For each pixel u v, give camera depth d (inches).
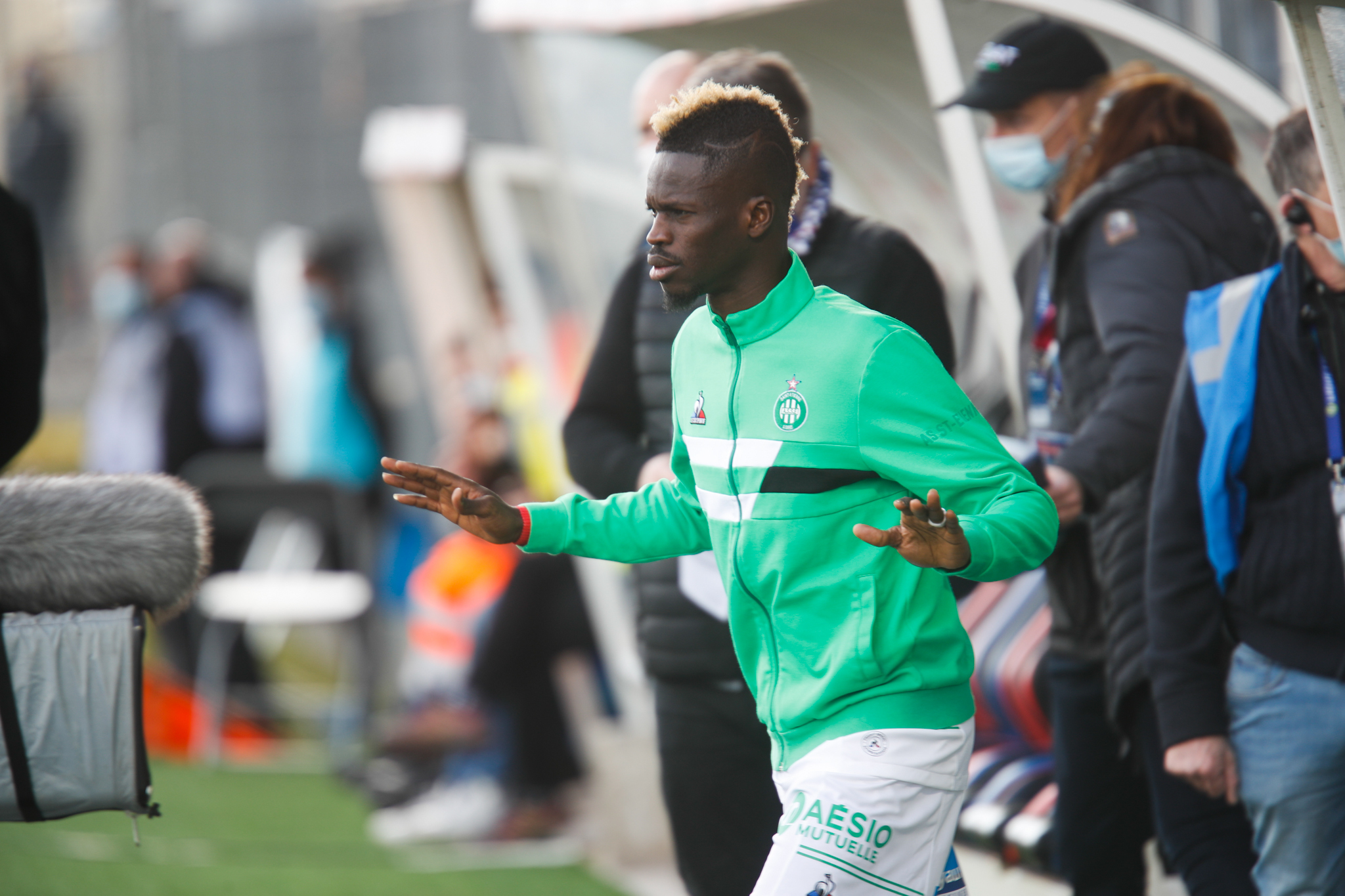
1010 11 467.8
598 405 440.8
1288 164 359.3
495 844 709.9
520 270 824.9
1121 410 398.3
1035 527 265.0
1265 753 370.6
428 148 1003.9
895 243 391.5
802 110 393.4
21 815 328.5
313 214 1408.7
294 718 926.4
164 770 849.5
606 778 673.0
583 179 655.8
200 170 1472.7
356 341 1020.5
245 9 1439.5
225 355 1034.7
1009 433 585.6
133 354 1047.6
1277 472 363.3
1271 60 483.8
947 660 291.3
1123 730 414.0
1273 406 362.0
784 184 287.7
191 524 345.4
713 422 298.4
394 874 650.8
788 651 294.5
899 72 532.4
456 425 879.7
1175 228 406.3
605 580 709.3
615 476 425.4
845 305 289.4
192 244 1062.4
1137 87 418.9
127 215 1504.7
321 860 674.2
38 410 411.8
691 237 283.3
